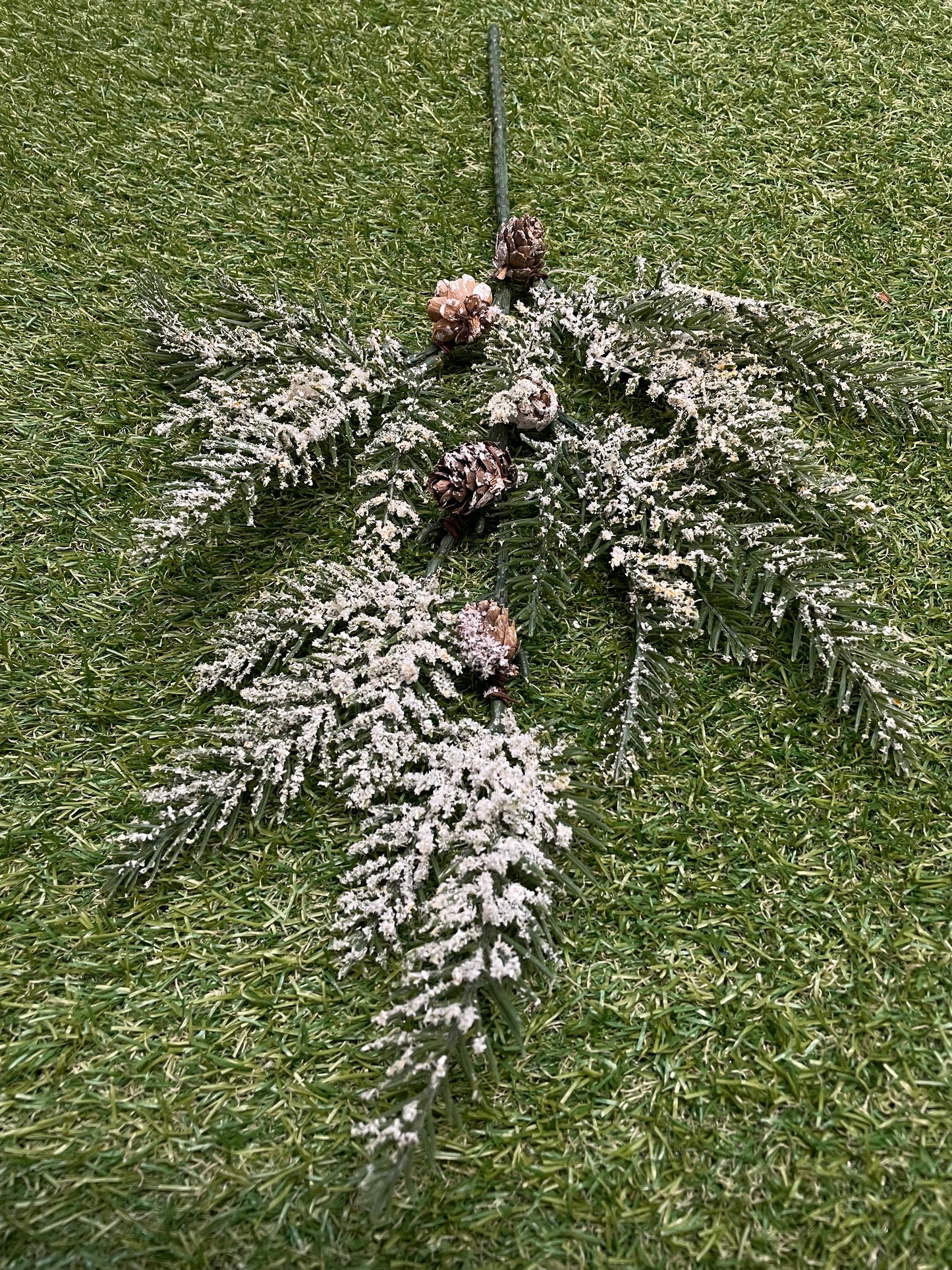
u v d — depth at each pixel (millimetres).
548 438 562
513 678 490
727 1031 418
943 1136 399
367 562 520
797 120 708
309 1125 401
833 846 459
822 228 656
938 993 427
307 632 487
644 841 458
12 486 556
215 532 538
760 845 458
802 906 445
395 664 469
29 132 692
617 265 637
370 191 669
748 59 738
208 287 625
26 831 462
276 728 460
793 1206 387
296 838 459
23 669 503
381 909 425
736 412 528
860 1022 420
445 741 461
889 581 530
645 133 699
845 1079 410
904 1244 380
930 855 458
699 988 428
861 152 692
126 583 528
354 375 551
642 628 495
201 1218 384
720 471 538
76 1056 415
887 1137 398
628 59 738
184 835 447
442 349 589
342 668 477
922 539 543
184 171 676
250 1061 413
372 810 446
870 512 532
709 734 486
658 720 483
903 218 662
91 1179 390
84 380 592
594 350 563
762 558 504
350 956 423
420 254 641
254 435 533
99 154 683
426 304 617
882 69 735
